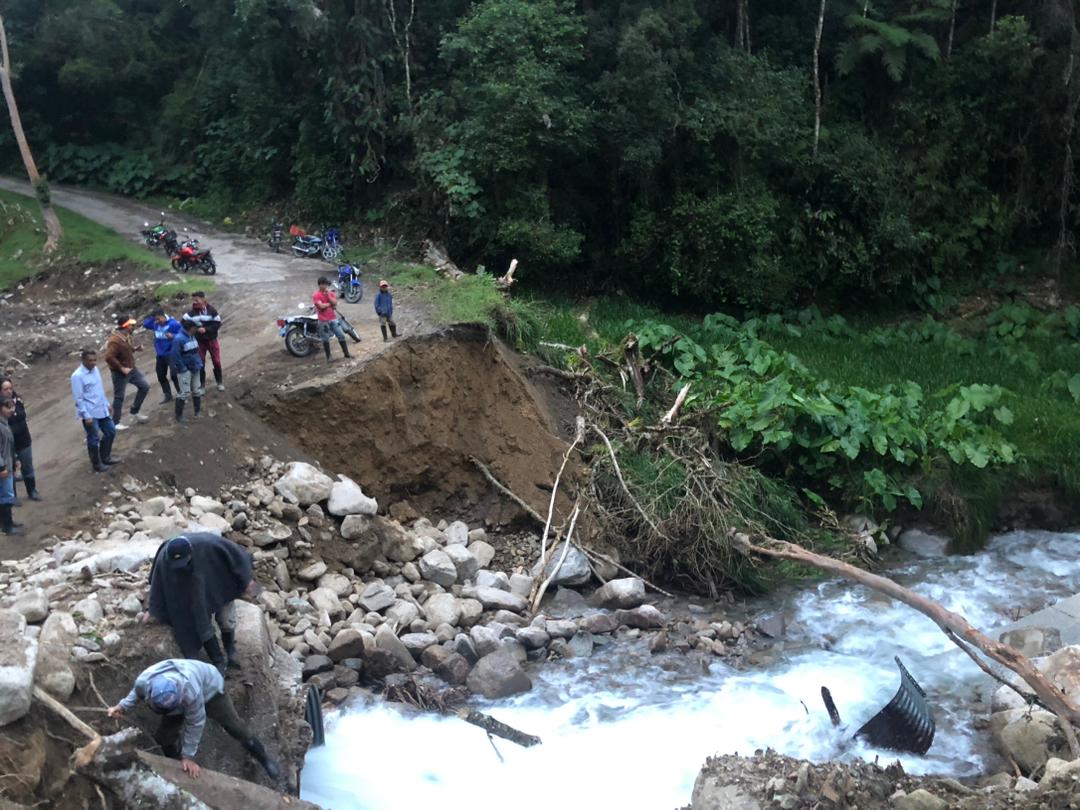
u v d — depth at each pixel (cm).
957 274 2945
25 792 676
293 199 3011
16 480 1273
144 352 1880
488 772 995
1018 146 2983
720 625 1323
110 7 3669
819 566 1270
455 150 2489
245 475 1356
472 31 2486
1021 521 1738
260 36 2825
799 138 2780
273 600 1179
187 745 768
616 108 2505
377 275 2288
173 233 2453
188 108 3481
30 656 738
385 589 1286
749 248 2586
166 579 881
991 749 1040
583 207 2662
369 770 991
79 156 3588
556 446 1606
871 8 3034
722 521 1471
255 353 1623
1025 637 1242
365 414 1476
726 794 838
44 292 2452
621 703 1131
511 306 1819
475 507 1543
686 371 1870
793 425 1725
